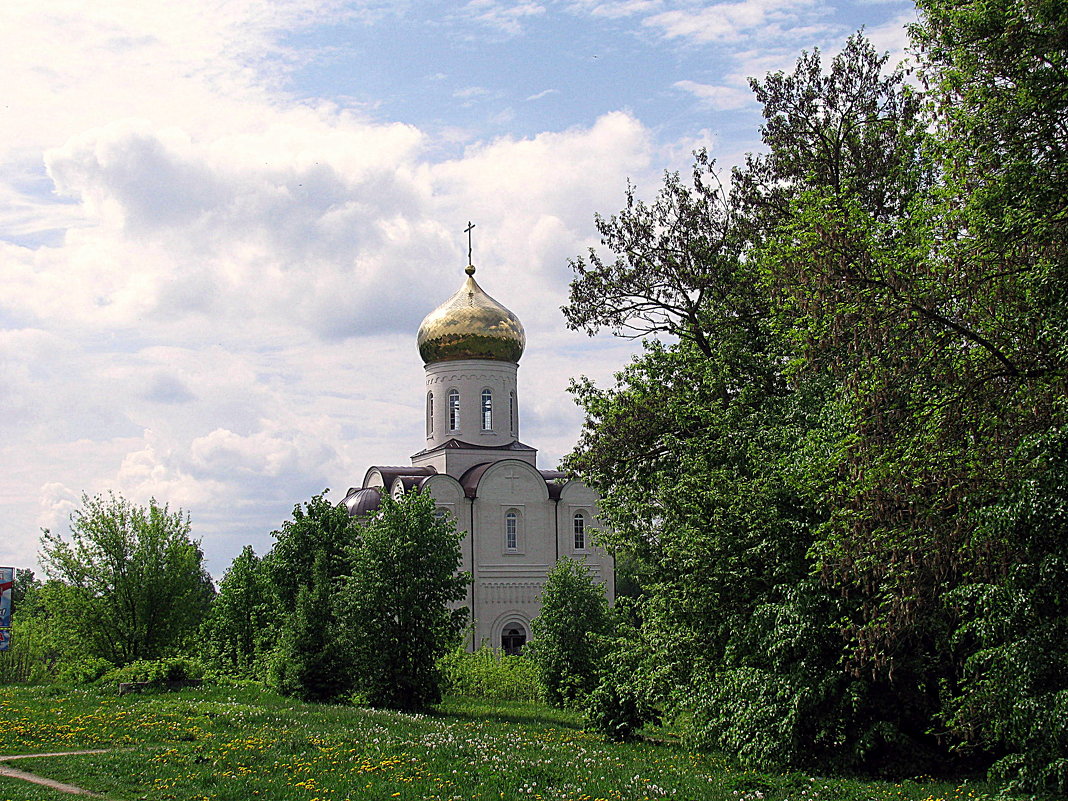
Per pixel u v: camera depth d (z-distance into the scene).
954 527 16.69
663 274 33.41
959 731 18.42
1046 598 16.67
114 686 37.12
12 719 25.36
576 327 34.56
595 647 41.34
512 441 64.31
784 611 20.84
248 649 53.66
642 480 30.92
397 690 37.34
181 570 46.72
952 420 16.58
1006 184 16.06
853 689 20.75
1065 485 15.23
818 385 23.67
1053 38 15.59
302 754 21.28
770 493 22.02
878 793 18.39
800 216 18.62
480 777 18.92
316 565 41.38
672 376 31.64
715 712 23.08
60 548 45.41
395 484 61.25
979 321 16.64
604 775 19.78
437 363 64.25
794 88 31.50
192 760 20.30
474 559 60.53
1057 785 16.97
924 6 17.38
